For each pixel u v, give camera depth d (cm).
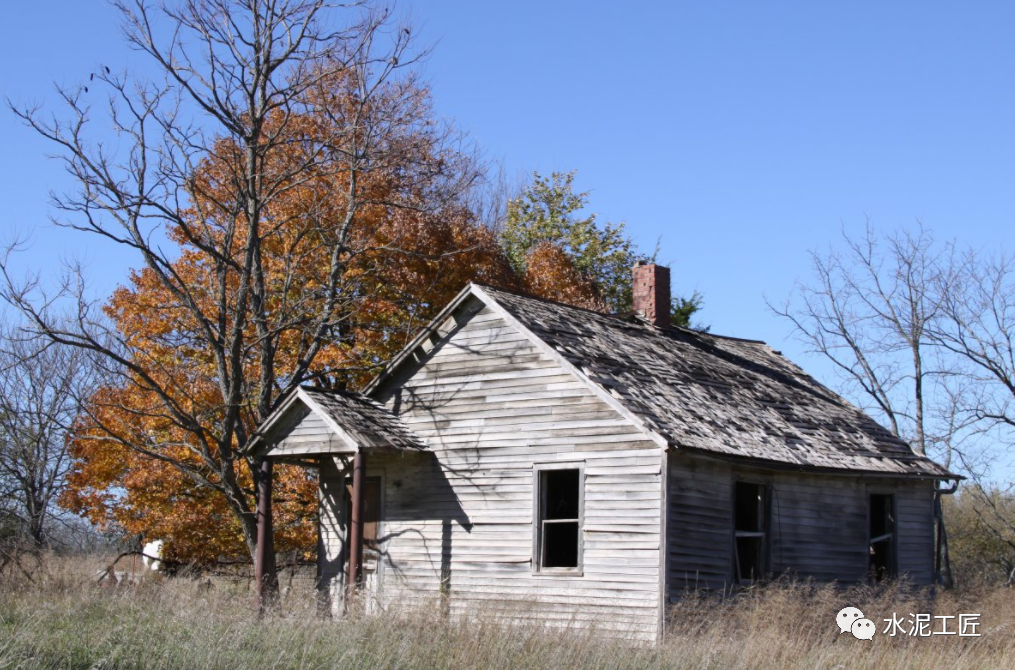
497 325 2267
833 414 2667
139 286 3136
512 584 2122
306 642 1496
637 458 1998
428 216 3300
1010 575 3484
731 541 2094
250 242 2620
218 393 2880
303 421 2284
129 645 1485
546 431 2139
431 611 1766
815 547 2281
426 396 2348
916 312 3688
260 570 2295
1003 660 1705
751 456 2077
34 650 1423
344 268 3059
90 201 2469
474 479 2230
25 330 2466
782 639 1659
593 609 1998
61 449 3550
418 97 3216
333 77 2966
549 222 5078
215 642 1488
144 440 2836
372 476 2406
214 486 2558
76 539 3984
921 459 2612
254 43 2631
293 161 2917
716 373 2534
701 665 1520
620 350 2344
